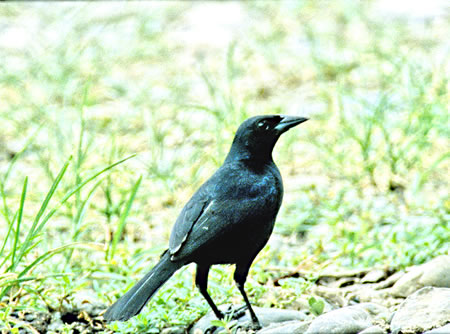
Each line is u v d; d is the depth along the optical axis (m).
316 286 9.42
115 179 12.50
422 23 19.05
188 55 18.84
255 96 16.14
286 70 17.58
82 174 12.08
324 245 10.51
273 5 21.42
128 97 16.52
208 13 21.41
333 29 19.56
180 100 16.09
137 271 9.76
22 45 19.61
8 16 21.67
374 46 16.98
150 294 7.54
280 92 16.44
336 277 9.74
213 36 19.80
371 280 9.53
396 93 15.08
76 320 8.87
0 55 18.89
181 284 8.83
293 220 11.39
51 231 11.50
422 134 12.88
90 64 18.17
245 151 8.14
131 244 11.11
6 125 15.73
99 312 8.88
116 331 8.25
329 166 13.19
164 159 13.55
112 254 9.77
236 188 7.88
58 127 14.07
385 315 8.02
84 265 10.09
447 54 16.08
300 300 8.85
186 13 21.52
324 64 17.23
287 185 12.81
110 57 18.73
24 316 8.79
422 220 10.93
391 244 10.20
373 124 13.25
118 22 20.45
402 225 10.90
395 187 12.48
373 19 19.66
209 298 8.09
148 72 18.08
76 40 19.64
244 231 7.79
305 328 7.53
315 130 14.26
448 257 8.88
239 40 19.22
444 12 19.58
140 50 19.02
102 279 9.77
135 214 11.86
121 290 9.05
